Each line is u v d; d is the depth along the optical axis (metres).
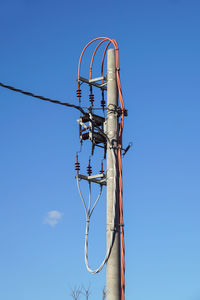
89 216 10.91
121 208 10.51
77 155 11.27
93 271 10.11
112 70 11.41
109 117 11.12
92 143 11.09
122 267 10.16
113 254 10.13
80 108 11.01
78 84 11.60
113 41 11.70
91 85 11.69
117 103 11.25
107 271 10.08
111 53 11.52
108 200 10.55
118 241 10.26
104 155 11.29
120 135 11.03
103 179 11.09
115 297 9.89
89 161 11.28
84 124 11.25
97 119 11.20
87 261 10.39
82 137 11.24
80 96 11.54
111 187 10.62
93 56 12.02
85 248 10.52
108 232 10.33
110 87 11.30
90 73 11.84
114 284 9.96
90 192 11.09
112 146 10.86
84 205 10.97
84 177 11.12
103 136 11.14
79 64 11.77
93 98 11.62
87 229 10.75
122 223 10.39
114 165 10.70
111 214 10.43
